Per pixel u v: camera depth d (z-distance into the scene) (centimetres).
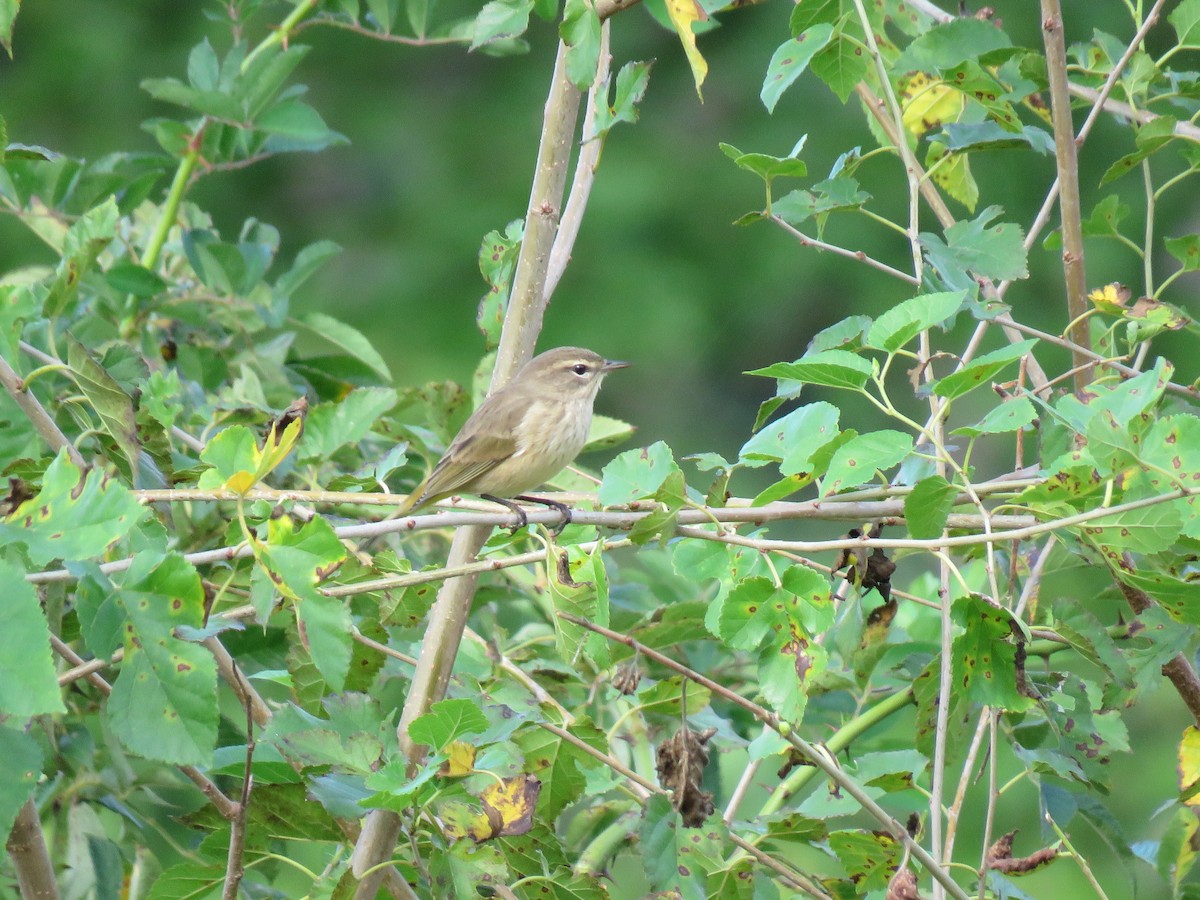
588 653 718
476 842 649
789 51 841
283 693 1155
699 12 725
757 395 2623
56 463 574
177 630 613
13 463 752
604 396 2603
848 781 659
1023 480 731
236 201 2788
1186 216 2450
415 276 2744
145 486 792
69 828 914
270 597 593
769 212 848
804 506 729
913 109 1043
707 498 761
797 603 650
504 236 901
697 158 2745
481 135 2864
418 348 2678
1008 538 657
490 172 2842
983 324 861
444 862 654
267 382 1149
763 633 652
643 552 1116
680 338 2623
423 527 736
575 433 1089
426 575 716
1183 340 2266
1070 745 759
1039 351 2425
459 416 1098
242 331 1164
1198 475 619
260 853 716
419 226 2784
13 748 528
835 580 849
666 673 1002
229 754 738
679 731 716
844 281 2616
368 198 2820
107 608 562
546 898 723
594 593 719
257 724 737
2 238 2428
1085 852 1656
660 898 691
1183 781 771
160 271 1224
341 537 734
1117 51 984
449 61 2911
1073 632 736
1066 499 659
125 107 2738
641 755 933
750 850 712
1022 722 883
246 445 607
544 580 952
